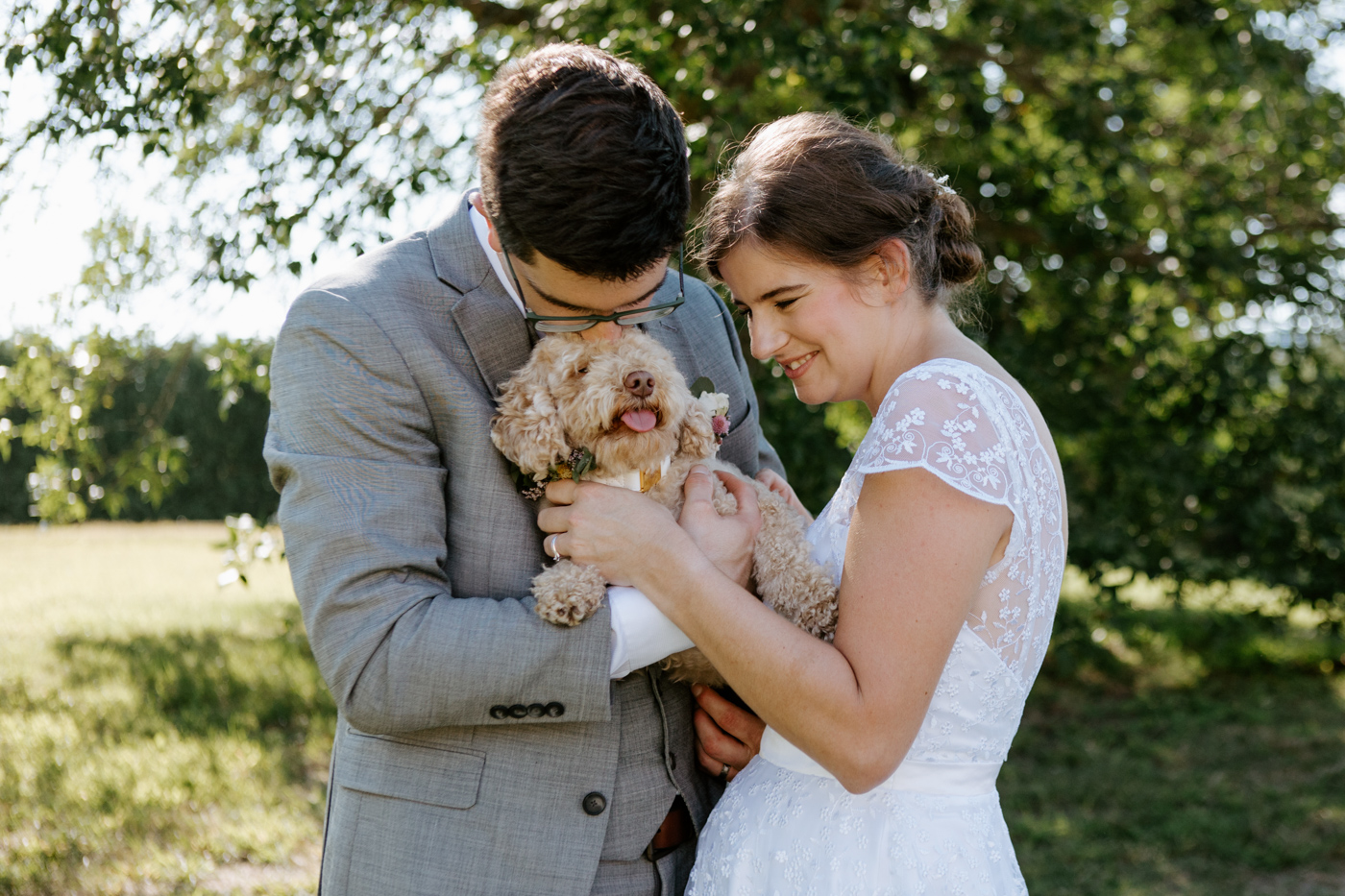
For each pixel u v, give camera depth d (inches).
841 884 64.6
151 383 708.7
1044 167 272.5
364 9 186.1
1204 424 288.5
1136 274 293.4
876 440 62.2
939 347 68.9
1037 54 281.0
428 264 72.0
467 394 68.4
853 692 58.7
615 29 190.2
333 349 65.7
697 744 77.2
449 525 68.6
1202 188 296.7
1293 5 325.4
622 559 64.6
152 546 620.7
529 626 62.5
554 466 68.9
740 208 68.2
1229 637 347.6
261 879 171.6
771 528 73.7
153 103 170.9
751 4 199.2
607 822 67.7
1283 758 267.6
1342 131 328.2
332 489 63.3
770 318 69.4
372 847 66.1
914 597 58.7
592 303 66.8
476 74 200.1
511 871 65.3
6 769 212.1
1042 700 331.0
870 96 202.4
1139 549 299.6
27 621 373.1
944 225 74.1
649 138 60.7
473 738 66.1
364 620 61.7
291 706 277.3
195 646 339.9
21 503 713.6
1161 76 327.6
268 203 187.8
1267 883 188.7
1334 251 308.7
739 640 60.7
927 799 65.2
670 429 73.3
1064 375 286.5
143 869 170.2
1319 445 295.6
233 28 193.3
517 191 60.4
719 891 69.4
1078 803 234.2
